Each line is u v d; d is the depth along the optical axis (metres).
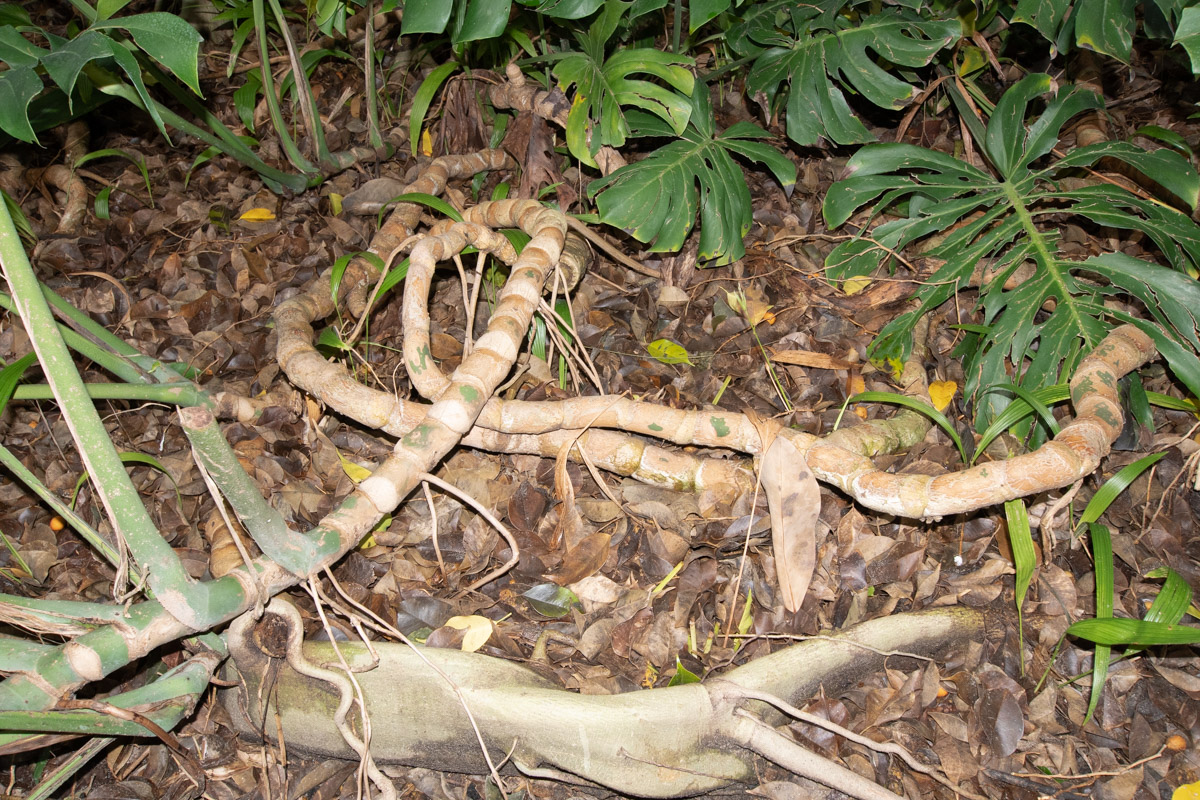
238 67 3.67
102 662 1.45
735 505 2.12
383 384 2.45
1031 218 2.68
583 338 2.61
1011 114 2.43
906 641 1.88
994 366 2.25
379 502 1.73
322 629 1.91
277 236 2.95
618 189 2.36
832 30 2.56
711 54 3.40
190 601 1.49
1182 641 1.60
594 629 1.93
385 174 3.22
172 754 1.79
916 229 2.50
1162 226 2.24
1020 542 1.82
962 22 2.73
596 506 2.15
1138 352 2.06
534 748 1.69
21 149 3.20
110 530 2.14
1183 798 1.68
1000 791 1.72
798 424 2.36
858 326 2.60
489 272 2.69
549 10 2.21
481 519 2.12
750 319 2.63
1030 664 1.90
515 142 2.89
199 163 3.18
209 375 2.53
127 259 2.91
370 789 1.76
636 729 1.67
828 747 1.78
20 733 1.43
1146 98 3.21
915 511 1.84
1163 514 2.13
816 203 2.99
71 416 1.38
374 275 2.56
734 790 1.73
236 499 1.50
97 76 2.37
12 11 2.34
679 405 2.44
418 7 2.01
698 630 1.96
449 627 1.90
